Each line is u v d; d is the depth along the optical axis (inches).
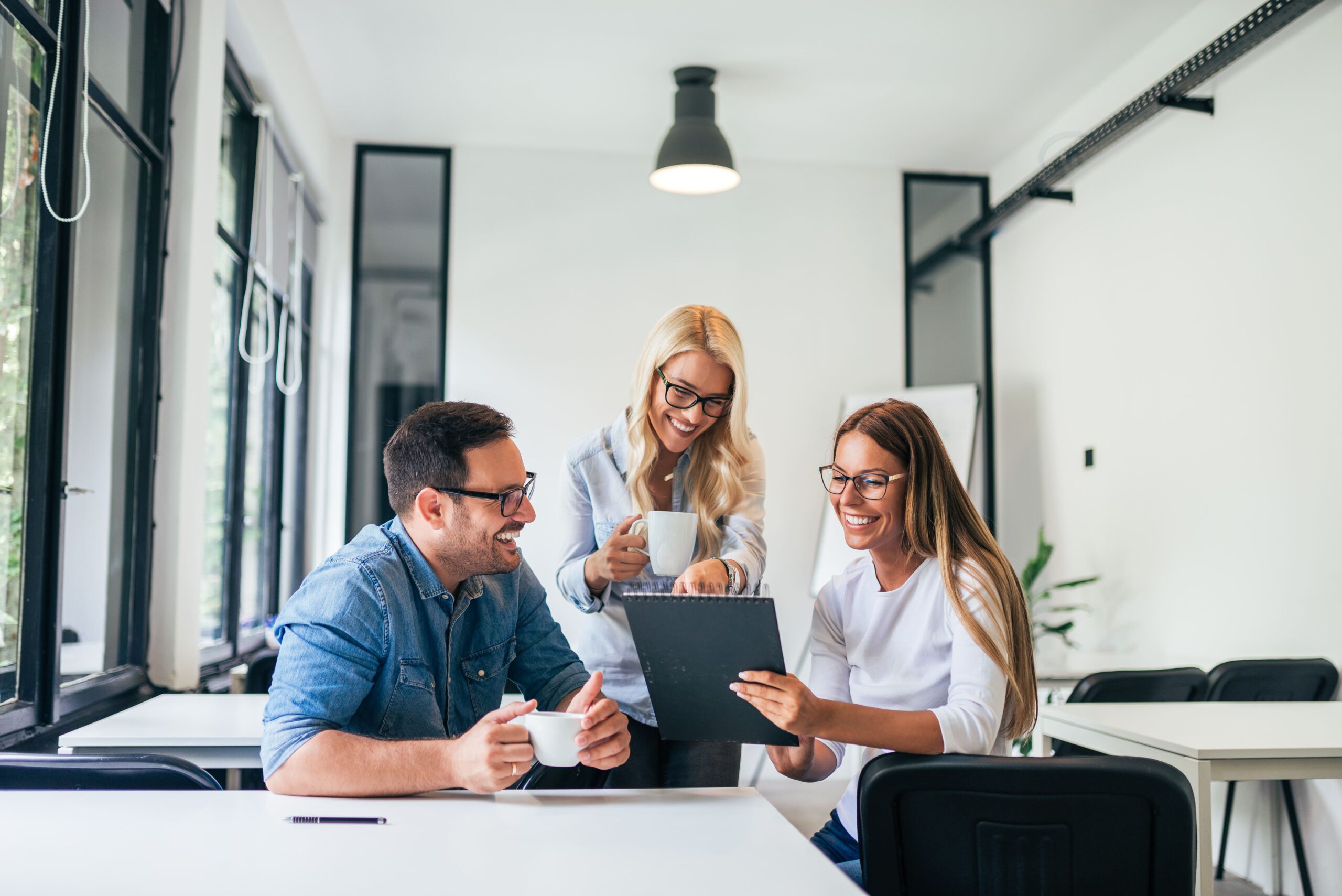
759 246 207.3
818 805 166.1
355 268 200.2
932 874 43.5
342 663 48.2
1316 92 121.2
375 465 197.0
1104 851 42.3
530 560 194.4
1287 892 118.4
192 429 113.0
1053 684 122.4
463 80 175.0
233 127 140.2
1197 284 144.1
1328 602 117.6
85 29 87.4
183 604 111.0
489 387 199.2
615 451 75.6
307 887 33.4
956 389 193.2
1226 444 136.9
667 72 169.9
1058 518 184.4
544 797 46.3
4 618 79.2
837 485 59.8
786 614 198.7
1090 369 174.1
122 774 46.9
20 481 81.3
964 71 168.6
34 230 82.7
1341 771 69.3
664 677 46.6
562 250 203.0
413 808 44.0
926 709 57.1
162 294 110.8
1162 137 153.3
